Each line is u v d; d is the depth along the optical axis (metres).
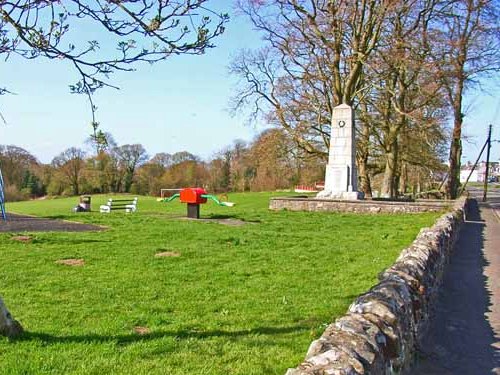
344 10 29.39
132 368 5.12
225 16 4.66
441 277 9.81
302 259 11.58
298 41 31.39
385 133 35.47
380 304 4.95
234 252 12.41
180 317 7.00
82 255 11.80
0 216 22.69
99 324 6.64
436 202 27.34
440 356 5.89
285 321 6.82
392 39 29.83
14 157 56.69
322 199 26.67
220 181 70.50
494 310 7.91
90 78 4.70
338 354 3.70
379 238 15.34
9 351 5.55
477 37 33.06
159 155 72.12
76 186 57.78
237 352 5.61
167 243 13.76
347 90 31.02
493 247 14.95
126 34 4.47
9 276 9.55
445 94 33.38
